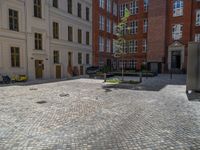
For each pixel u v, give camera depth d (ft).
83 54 105.81
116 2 142.00
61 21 86.94
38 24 74.49
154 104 30.68
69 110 26.66
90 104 30.53
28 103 31.14
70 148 14.99
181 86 53.21
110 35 135.74
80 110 26.73
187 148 15.08
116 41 77.00
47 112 25.55
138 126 20.24
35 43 74.33
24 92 42.57
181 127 19.94
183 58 112.16
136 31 135.44
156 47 120.57
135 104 30.66
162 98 35.70
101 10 122.83
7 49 63.26
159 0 118.32
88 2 109.09
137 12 134.51
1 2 60.70
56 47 84.74
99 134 17.95
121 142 16.17
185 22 111.14
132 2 136.46
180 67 114.11
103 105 29.86
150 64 121.49
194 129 19.35
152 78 80.64
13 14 65.41
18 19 67.00
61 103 31.19
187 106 29.25
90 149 14.83
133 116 23.94
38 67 76.02
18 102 31.89
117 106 29.25
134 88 49.26
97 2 118.32
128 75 95.61
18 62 67.72
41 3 75.82
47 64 79.71
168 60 118.11
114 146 15.38
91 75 90.27
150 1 122.01
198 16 108.88
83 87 51.34
